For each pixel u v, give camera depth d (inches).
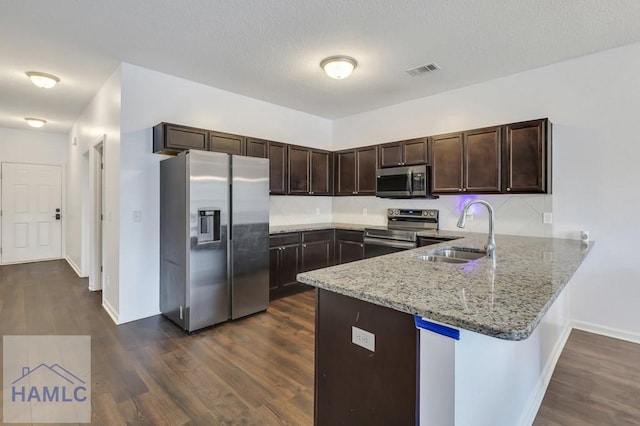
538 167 121.0
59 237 252.7
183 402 76.7
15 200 234.2
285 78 141.0
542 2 87.4
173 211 124.5
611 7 89.5
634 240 111.0
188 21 97.0
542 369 83.6
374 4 88.4
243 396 79.3
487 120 144.3
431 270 63.8
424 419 42.3
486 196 146.0
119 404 75.8
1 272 207.8
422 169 152.4
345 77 136.3
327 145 211.5
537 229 131.3
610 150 115.0
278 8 90.4
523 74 133.6
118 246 127.4
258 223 136.4
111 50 115.5
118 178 127.3
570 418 72.6
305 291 169.8
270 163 164.1
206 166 119.8
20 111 191.6
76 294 163.0
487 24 98.1
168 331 117.9
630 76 111.2
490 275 59.4
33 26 99.7
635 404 77.2
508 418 59.6
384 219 187.5
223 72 134.6
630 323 112.0
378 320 48.9
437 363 40.6
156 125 130.3
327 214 215.0
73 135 224.1
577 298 121.7
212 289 121.8
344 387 53.9
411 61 123.7
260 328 121.3
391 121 181.3
